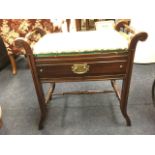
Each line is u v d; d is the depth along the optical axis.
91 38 1.05
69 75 1.00
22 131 1.22
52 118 1.31
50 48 0.95
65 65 0.97
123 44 0.95
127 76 1.01
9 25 1.70
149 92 1.51
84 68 0.98
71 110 1.38
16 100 1.53
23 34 1.73
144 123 1.22
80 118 1.30
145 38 0.90
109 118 1.28
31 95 1.58
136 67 1.88
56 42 1.03
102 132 1.17
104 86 1.64
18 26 1.70
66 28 2.19
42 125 1.22
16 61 2.20
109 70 0.99
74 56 0.94
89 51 0.93
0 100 1.54
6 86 1.73
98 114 1.32
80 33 1.18
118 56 0.95
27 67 2.06
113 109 1.36
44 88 1.65
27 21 1.69
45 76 1.01
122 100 1.11
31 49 0.93
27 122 1.30
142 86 1.59
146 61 1.91
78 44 0.97
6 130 1.23
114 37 1.05
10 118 1.34
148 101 1.41
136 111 1.32
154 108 1.34
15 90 1.66
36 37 1.53
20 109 1.43
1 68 2.04
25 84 1.75
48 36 1.16
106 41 0.99
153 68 1.86
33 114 1.37
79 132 1.18
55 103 1.46
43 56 0.94
